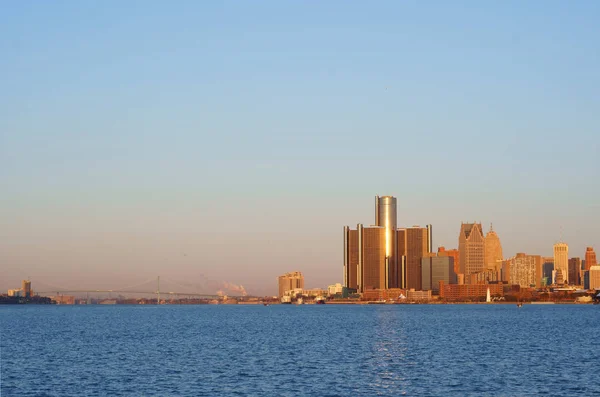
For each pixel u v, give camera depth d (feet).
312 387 410.52
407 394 387.96
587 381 431.84
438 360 552.00
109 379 444.96
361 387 410.31
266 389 403.95
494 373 469.98
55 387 414.00
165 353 619.26
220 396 382.63
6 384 426.10
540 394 386.73
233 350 650.02
